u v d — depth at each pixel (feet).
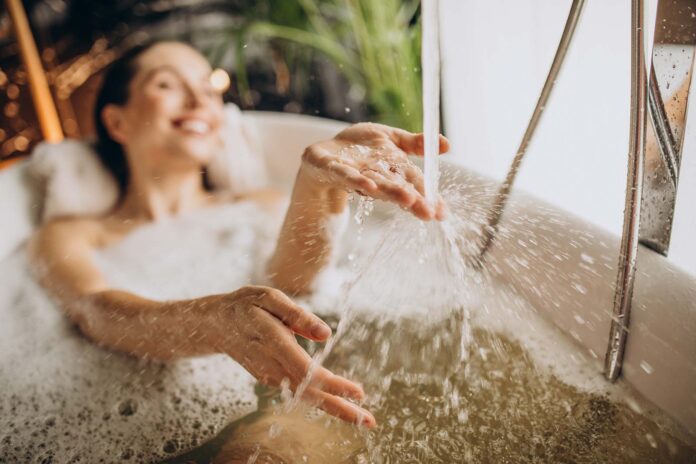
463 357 3.10
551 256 3.23
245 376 3.18
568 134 4.22
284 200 5.41
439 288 3.43
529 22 4.38
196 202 5.35
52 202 4.81
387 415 2.77
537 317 3.31
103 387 3.20
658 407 2.71
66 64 7.14
